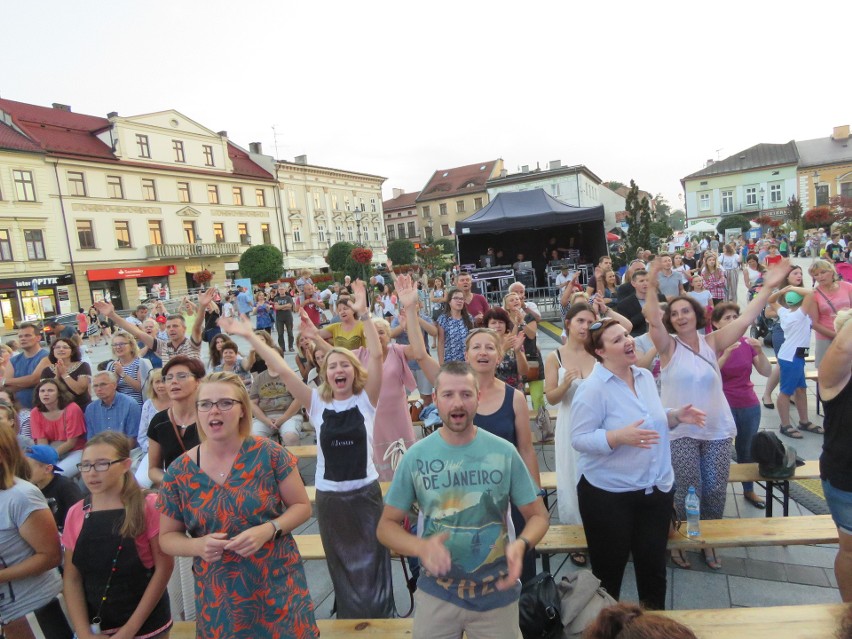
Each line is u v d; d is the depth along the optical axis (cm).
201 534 221
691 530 318
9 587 252
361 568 301
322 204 5244
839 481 247
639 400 277
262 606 219
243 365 591
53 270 3269
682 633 135
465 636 227
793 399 634
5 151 3059
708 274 1012
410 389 430
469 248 2150
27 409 621
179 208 3969
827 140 5612
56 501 321
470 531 210
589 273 1747
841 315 245
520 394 306
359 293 335
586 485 281
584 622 240
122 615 240
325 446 302
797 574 339
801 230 3588
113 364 582
